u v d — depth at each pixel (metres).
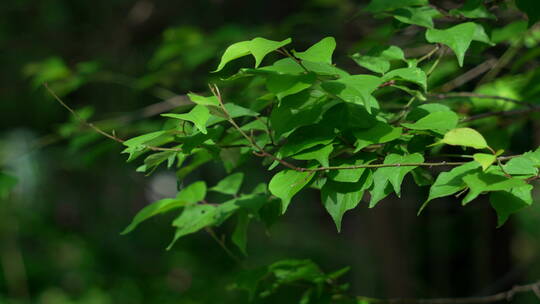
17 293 7.79
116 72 5.94
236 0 6.14
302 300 2.36
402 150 1.70
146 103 6.59
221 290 7.43
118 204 7.97
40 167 8.25
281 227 9.95
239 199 2.14
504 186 1.44
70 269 8.04
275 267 2.19
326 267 8.64
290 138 1.66
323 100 1.69
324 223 10.51
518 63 2.72
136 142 1.64
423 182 1.83
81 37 6.88
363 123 1.65
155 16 6.41
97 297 7.51
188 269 8.21
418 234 5.64
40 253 8.54
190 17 6.39
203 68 4.76
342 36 4.05
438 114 1.67
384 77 1.65
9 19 6.93
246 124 2.03
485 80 2.86
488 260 5.52
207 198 7.77
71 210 8.71
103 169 7.41
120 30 6.55
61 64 4.08
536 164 1.55
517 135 3.64
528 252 7.96
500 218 1.58
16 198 8.38
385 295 5.60
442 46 2.09
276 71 1.55
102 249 8.27
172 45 4.19
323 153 1.60
